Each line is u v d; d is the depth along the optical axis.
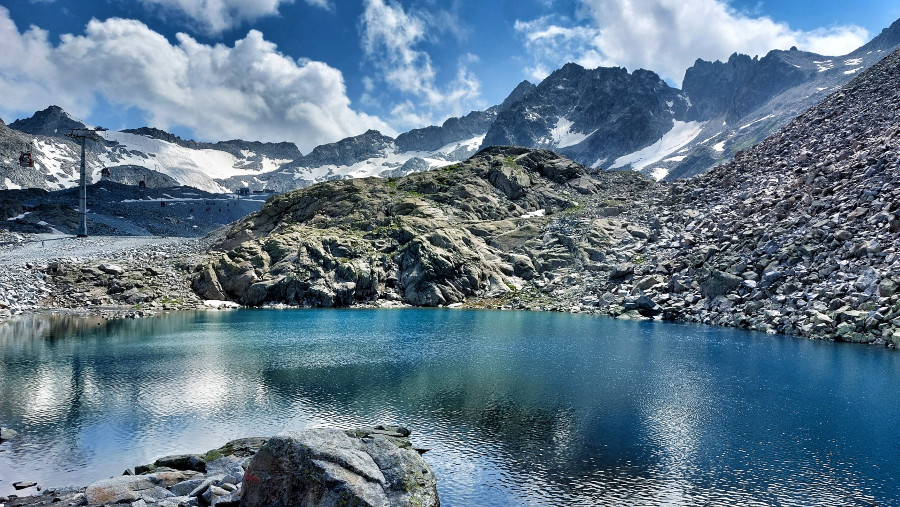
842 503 17.28
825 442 22.55
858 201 57.75
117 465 19.98
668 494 17.92
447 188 108.19
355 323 58.62
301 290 78.00
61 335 49.69
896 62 92.31
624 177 122.88
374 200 102.88
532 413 26.33
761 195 74.12
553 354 40.72
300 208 106.81
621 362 37.88
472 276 82.38
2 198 182.50
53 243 113.31
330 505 13.50
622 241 84.56
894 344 40.91
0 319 59.59
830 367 35.44
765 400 28.45
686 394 29.55
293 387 31.08
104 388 30.62
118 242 116.12
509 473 19.52
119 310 68.25
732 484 18.69
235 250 84.25
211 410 26.59
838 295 48.38
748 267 59.25
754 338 47.16
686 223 81.00
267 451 14.53
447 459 20.77
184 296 76.69
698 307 59.31
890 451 21.52
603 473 19.56
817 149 79.12
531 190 112.38
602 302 68.44
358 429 22.69
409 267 82.62
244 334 50.88
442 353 41.22
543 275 82.94
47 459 20.50
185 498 15.76
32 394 29.34
